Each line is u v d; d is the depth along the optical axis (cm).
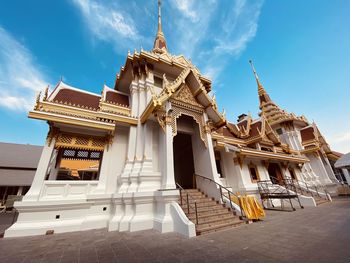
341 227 630
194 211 779
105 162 948
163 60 1320
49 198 785
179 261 404
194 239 571
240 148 1437
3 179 2028
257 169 1584
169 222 686
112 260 426
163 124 935
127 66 1341
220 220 740
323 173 2267
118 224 767
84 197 842
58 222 766
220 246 493
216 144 1344
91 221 813
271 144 1856
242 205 852
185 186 1287
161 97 938
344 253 399
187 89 1103
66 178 1577
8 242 603
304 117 2827
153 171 958
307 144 2478
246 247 475
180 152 1406
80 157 974
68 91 1157
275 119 2803
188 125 1191
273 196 1286
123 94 1394
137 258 432
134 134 1058
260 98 3416
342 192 1980
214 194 941
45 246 550
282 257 399
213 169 982
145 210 777
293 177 1902
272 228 678
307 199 1339
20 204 718
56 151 1014
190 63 1155
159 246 514
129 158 984
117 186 952
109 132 994
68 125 888
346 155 1952
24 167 2280
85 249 513
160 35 2055
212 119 1169
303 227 670
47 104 917
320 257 387
